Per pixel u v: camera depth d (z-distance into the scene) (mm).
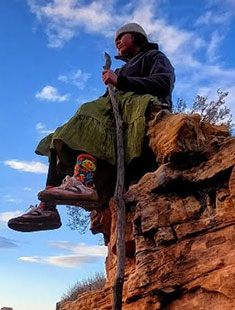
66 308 2107
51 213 1974
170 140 1724
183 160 1717
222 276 1444
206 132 1784
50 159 2031
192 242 1585
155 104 1913
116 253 1782
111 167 1947
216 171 1630
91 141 1870
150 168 1946
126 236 1816
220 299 1453
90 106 1946
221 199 1600
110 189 2018
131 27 2250
